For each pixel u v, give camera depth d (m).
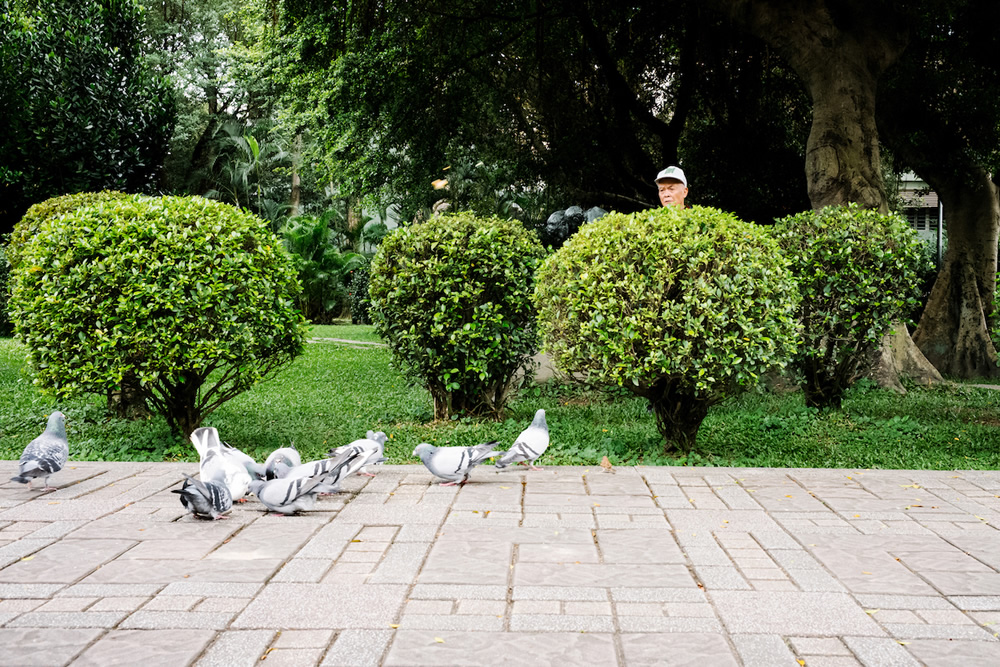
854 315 8.71
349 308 30.59
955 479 5.99
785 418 9.04
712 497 5.40
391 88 15.89
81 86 14.24
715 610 3.32
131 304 6.59
